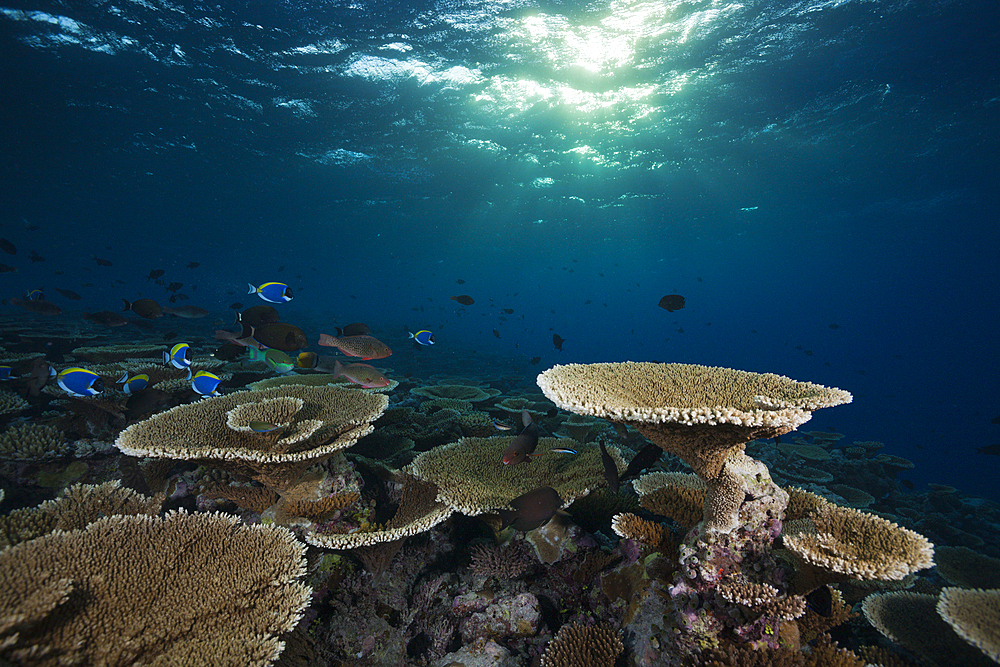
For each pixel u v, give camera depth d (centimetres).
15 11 1330
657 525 299
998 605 249
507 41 1520
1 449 407
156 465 423
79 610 224
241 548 282
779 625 238
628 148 2412
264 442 331
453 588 370
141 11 1366
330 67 1667
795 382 264
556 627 342
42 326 1091
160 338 1101
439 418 674
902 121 1953
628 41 1509
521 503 317
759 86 1738
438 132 2225
